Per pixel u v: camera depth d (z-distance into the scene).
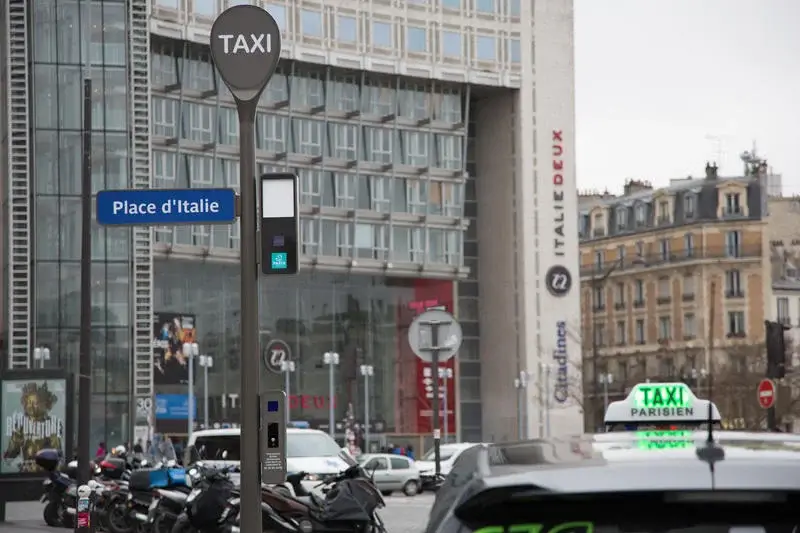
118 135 93.94
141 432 92.38
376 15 112.19
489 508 3.78
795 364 130.88
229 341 103.44
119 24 94.50
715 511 3.64
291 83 108.50
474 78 116.50
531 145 119.50
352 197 109.88
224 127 104.19
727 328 139.88
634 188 152.88
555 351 118.44
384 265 110.19
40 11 93.06
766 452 3.96
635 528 3.67
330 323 110.06
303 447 35.34
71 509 33.69
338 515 25.25
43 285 92.31
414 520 40.62
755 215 140.88
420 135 113.50
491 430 118.50
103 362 92.50
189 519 25.89
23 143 92.44
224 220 16.22
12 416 36.47
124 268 93.31
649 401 9.34
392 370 112.50
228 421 102.56
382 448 107.38
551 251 119.31
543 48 120.00
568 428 118.25
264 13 16.27
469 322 120.00
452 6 116.00
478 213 121.75
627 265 146.75
